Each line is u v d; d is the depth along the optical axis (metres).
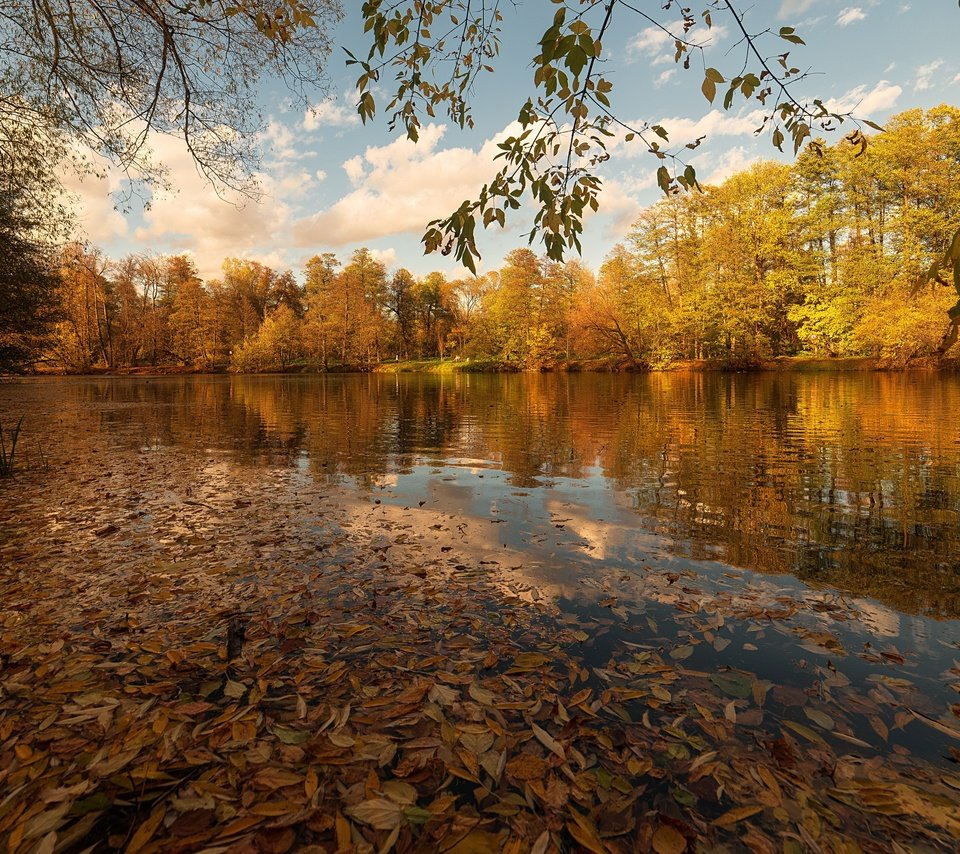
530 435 12.40
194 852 1.66
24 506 6.27
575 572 4.18
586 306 51.47
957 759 2.11
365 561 4.43
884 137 36.22
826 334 38.59
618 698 2.49
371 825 1.76
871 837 1.74
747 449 9.89
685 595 3.73
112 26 5.27
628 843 1.70
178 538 5.05
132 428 14.56
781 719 2.34
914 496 6.49
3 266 13.64
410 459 9.52
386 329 75.25
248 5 4.71
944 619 3.35
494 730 2.25
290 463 9.21
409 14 2.66
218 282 72.88
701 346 46.09
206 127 5.73
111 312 65.38
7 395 28.62
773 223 39.34
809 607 3.53
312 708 2.41
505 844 1.69
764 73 2.16
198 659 2.84
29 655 2.89
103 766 2.02
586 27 1.86
